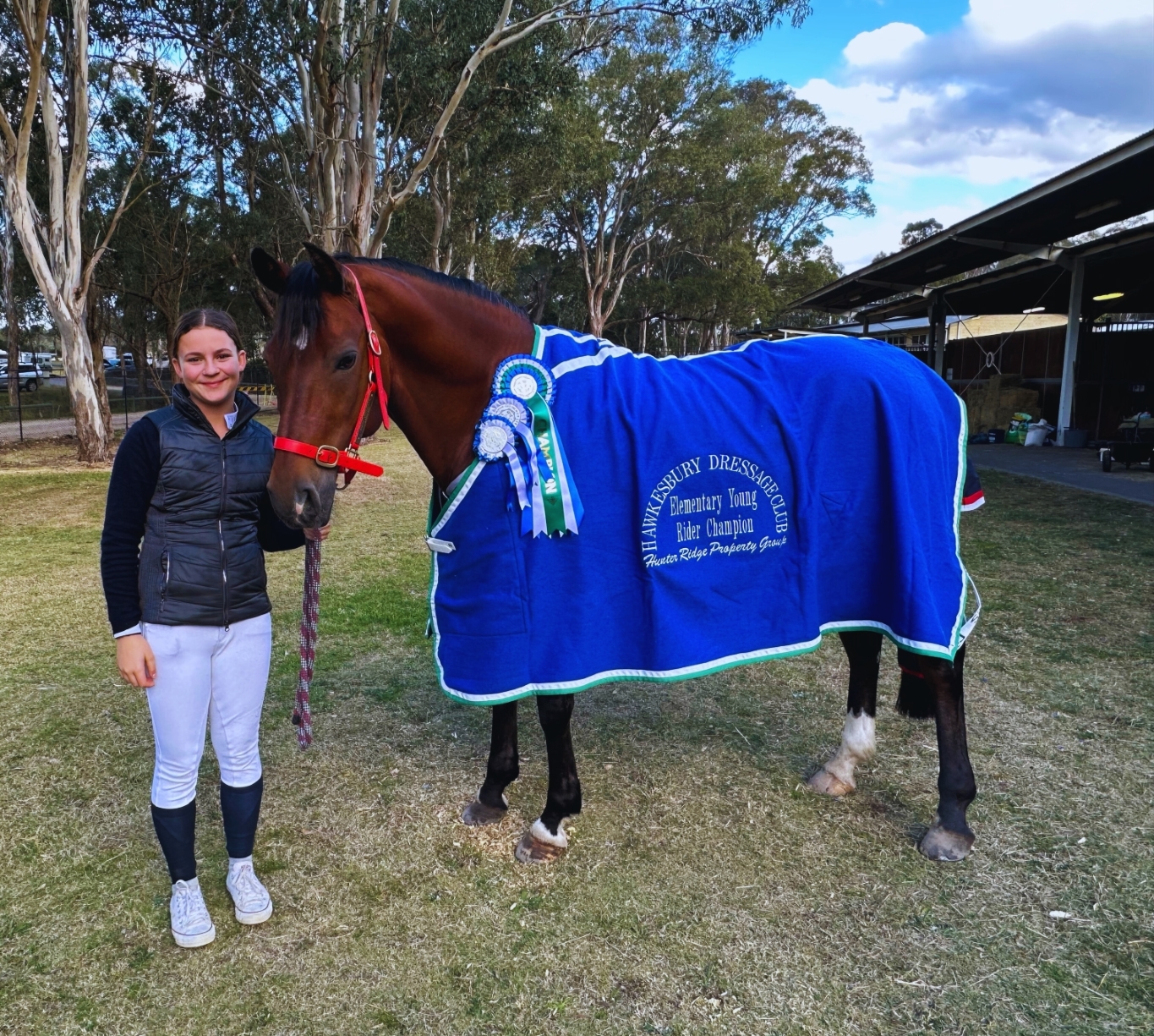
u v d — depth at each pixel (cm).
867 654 272
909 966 194
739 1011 181
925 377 247
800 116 3716
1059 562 559
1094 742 304
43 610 493
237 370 191
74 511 838
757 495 224
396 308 197
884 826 254
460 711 347
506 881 229
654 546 215
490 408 207
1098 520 694
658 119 2738
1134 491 844
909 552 225
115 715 341
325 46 1130
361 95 1376
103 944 205
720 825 256
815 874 230
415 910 217
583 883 228
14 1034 176
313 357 176
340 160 1374
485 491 208
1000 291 1591
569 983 190
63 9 1224
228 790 208
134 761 301
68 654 415
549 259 3444
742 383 231
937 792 274
